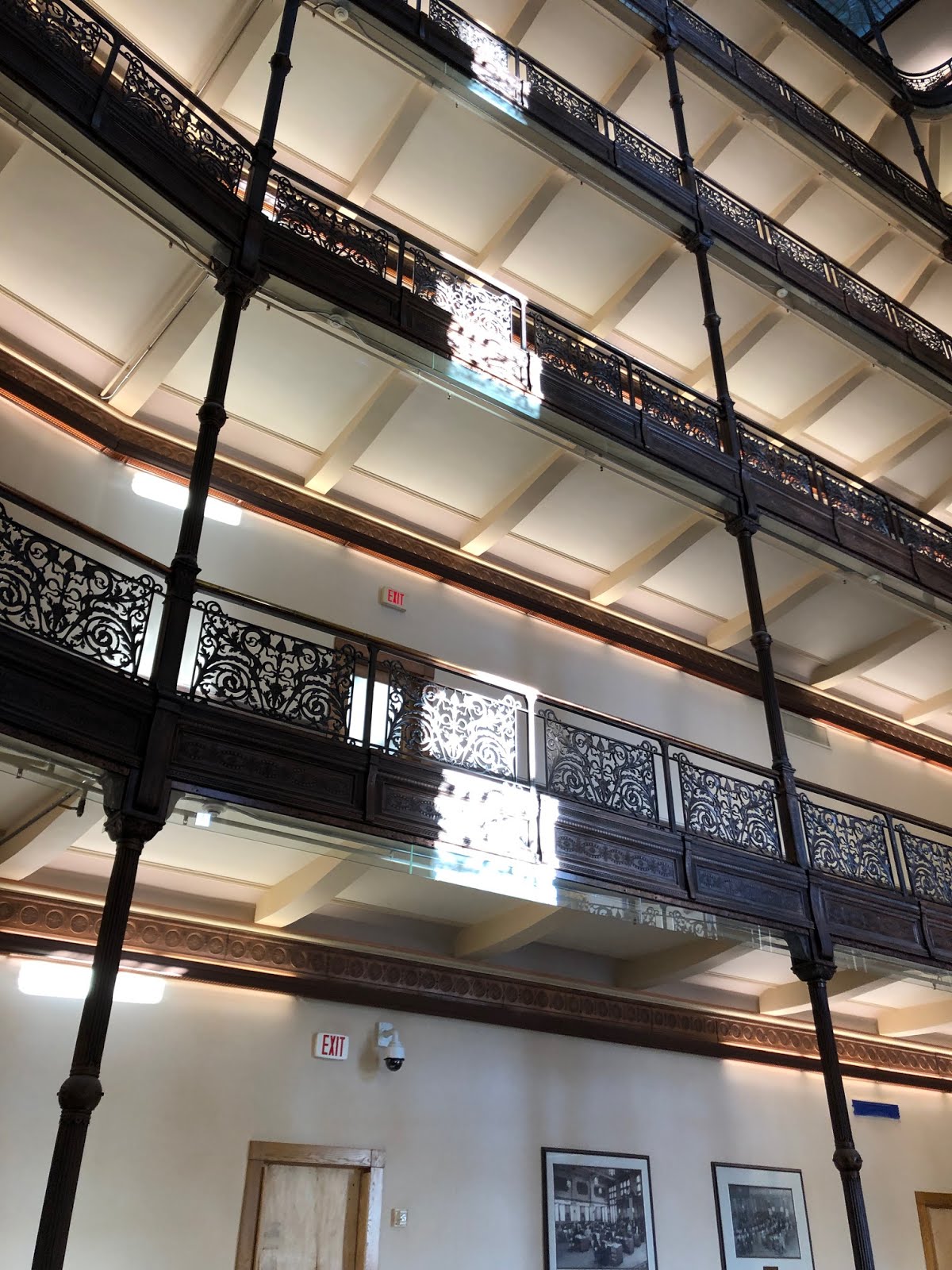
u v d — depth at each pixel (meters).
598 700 11.48
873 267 15.41
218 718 6.25
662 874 8.00
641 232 11.95
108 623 5.97
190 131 8.04
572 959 10.57
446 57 10.25
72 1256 7.05
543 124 10.84
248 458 9.91
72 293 8.30
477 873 7.22
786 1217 10.86
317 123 10.95
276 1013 8.69
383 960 9.38
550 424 9.46
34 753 5.54
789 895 8.68
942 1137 12.91
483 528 10.77
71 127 6.81
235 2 9.60
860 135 16.59
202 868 8.40
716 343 11.34
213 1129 7.96
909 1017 12.73
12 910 7.73
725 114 13.66
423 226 11.99
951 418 13.90
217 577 9.19
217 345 7.36
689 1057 11.07
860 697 14.39
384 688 9.61
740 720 12.77
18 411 8.39
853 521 11.52
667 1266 9.76
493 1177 9.13
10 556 7.58
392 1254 8.35
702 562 11.66
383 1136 8.73
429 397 9.35
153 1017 8.07
